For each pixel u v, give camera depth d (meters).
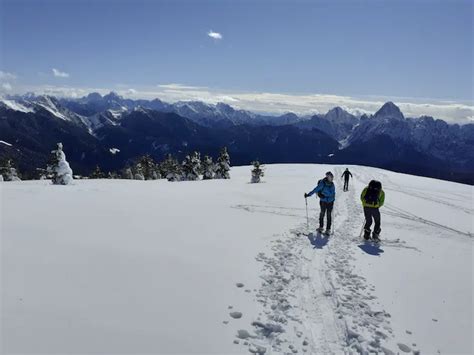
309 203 20.89
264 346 6.16
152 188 28.28
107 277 7.81
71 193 20.80
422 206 23.17
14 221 11.75
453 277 9.86
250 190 27.80
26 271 7.65
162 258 9.27
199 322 6.59
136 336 5.88
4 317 5.87
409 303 8.18
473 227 17.12
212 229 12.74
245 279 8.66
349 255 11.29
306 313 7.46
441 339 6.82
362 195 13.19
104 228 11.62
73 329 5.81
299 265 10.02
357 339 6.66
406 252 12.04
